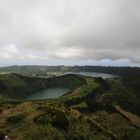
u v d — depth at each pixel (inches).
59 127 1926.7
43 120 1932.8
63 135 1815.9
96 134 2241.6
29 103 2642.7
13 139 1662.2
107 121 5226.4
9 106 2726.4
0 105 3174.2
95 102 7637.8
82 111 6441.9
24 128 1831.9
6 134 1750.7
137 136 4306.1
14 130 1817.2
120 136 4111.7
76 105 7042.3
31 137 1691.7
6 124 1984.5
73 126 2101.4
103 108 6983.3
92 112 6441.9
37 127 1822.1
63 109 2517.2
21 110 2358.5
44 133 1749.5
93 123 2474.2
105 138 2219.5
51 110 2122.3
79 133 2007.9
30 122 1929.1
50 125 1872.5
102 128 2481.5
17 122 1993.1
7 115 2244.1
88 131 2175.2
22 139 1658.5
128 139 4146.2
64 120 2012.8
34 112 2167.8
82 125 2234.3
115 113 6437.0
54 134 1761.8
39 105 2443.4
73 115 2413.9
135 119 6432.1
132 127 4793.3
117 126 4849.9
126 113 7007.9
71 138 1866.4
